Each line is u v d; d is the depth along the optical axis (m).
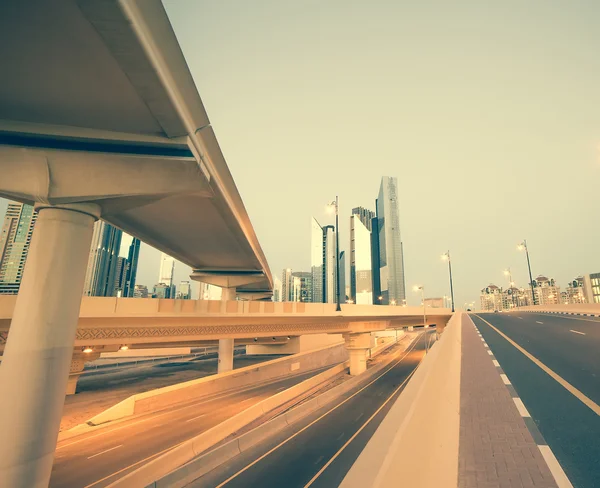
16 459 11.09
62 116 12.23
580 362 12.41
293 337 71.31
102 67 9.88
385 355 83.38
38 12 8.02
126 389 44.53
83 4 7.62
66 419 31.08
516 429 5.72
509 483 3.94
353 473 2.22
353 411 30.75
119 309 25.02
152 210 25.08
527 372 10.68
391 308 54.97
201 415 31.44
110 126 12.72
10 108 11.80
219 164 18.67
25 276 12.68
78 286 13.38
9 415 11.35
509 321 35.97
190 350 81.25
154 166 13.45
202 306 29.70
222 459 19.52
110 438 25.17
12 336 12.12
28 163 12.70
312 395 40.28
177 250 39.78
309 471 17.62
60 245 13.05
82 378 52.56
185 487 16.50
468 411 6.70
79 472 18.97
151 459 20.75
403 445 2.89
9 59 9.54
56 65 9.80
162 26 9.62
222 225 29.03
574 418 6.34
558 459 4.66
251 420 28.56
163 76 10.29
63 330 12.62
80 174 13.09
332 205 38.75
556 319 35.62
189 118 13.24
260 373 50.78
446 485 3.50
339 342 82.50
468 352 14.86
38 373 11.84
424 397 4.30
